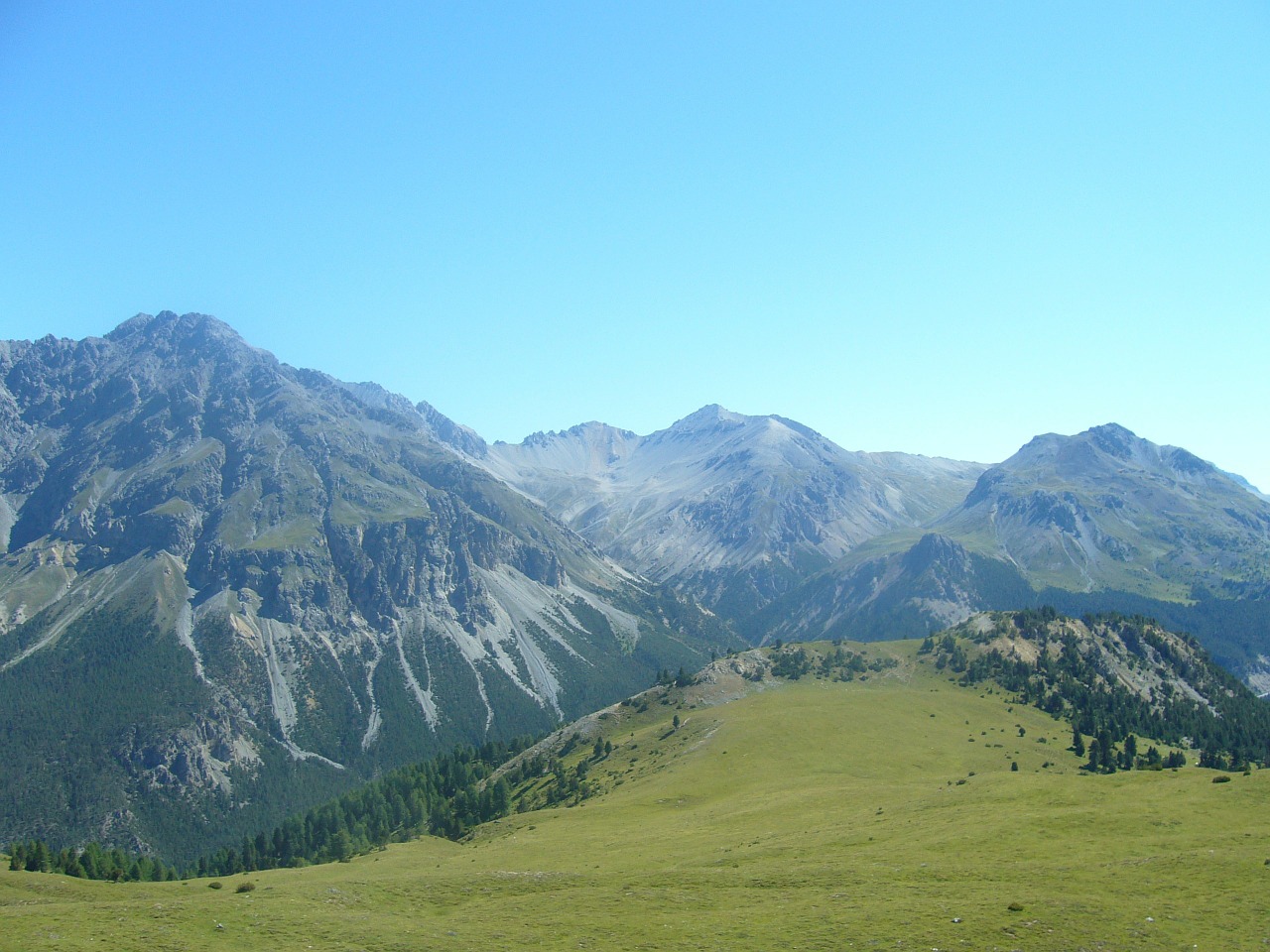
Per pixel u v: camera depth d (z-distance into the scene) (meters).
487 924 88.44
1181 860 86.75
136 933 81.94
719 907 90.38
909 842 108.38
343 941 82.31
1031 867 90.88
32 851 198.25
